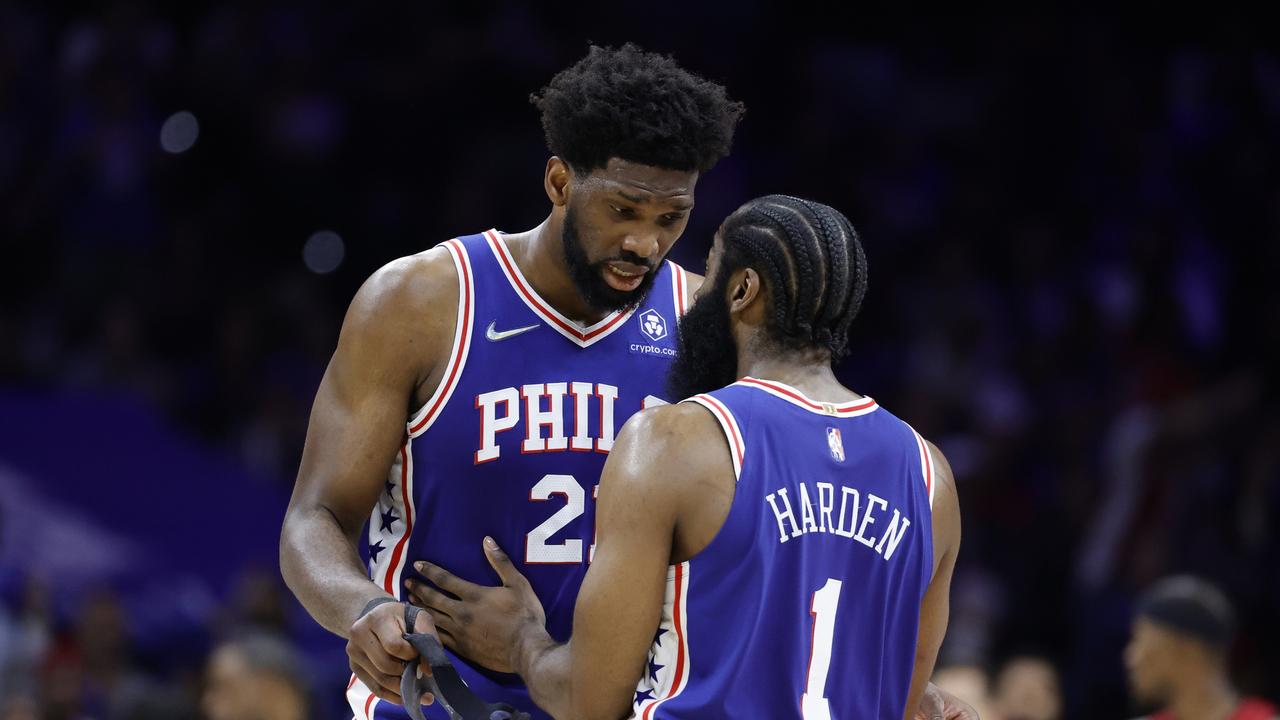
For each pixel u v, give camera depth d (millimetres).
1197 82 26531
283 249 24703
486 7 26406
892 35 28812
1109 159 26062
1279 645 17766
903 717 6531
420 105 25438
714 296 6707
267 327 23422
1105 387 22500
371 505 7227
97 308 23062
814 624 6203
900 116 27250
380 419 7148
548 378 7348
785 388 6391
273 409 22375
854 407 6520
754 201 6691
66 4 26203
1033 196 26031
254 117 25047
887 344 24484
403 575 7410
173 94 24953
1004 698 14680
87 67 24766
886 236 25500
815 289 6434
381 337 7156
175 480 19703
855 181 26078
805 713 6133
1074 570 19812
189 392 22969
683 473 6121
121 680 16219
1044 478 21625
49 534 18266
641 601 6105
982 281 24781
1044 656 17906
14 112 24531
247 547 19281
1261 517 18531
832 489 6293
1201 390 21234
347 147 25344
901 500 6465
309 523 7027
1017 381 23125
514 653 6836
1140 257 23875
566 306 7414
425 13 26234
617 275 6969
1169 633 13320
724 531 6105
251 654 12578
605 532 6203
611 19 27047
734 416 6230
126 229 23859
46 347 22688
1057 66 26797
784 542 6160
